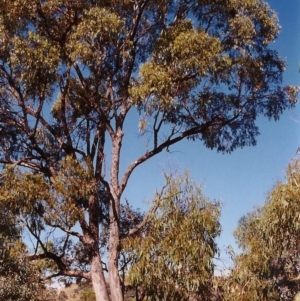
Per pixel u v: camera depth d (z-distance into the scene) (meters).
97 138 17.41
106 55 16.30
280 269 13.95
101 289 15.62
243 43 17.28
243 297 13.14
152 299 13.03
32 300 13.35
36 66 14.86
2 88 16.27
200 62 15.40
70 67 15.68
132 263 13.98
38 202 14.34
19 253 13.69
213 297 13.50
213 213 13.69
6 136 17.03
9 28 15.14
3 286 12.73
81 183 14.98
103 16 15.14
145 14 17.91
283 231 12.38
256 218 14.25
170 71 15.70
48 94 16.11
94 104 16.64
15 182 14.13
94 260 15.97
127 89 16.75
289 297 13.50
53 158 16.66
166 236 13.34
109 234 16.31
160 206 13.77
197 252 13.08
